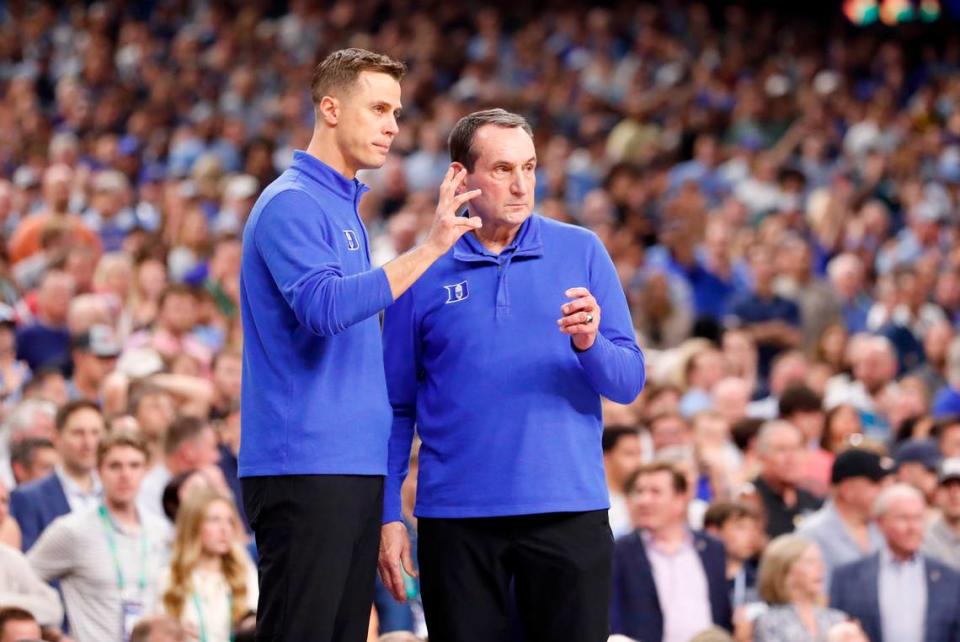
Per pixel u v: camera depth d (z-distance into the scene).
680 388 26.88
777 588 18.86
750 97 47.78
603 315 11.65
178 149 41.06
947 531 21.86
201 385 21.72
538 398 11.32
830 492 21.38
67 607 17.48
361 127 10.92
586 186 42.44
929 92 49.81
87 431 18.92
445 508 11.37
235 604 17.36
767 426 22.19
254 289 10.87
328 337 10.77
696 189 38.12
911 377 29.38
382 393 10.98
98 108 43.81
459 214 11.72
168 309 25.70
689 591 18.75
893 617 20.12
